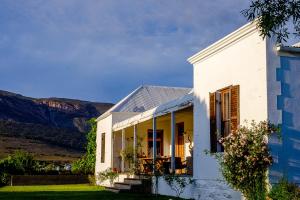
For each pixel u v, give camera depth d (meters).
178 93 31.78
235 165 11.93
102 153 31.03
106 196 18.41
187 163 18.61
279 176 11.50
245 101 12.57
